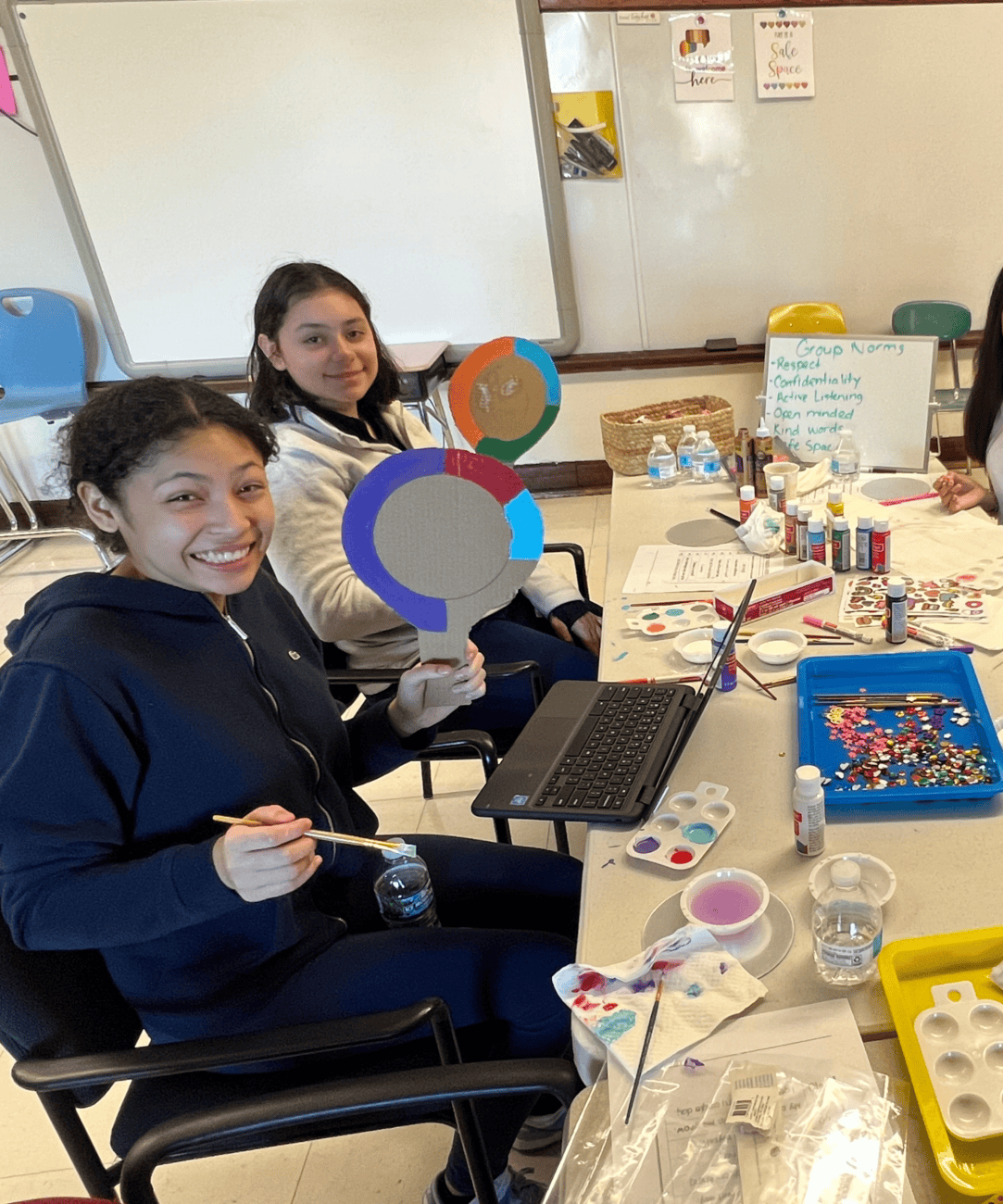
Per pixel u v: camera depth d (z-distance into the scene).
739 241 3.61
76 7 3.31
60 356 3.79
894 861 0.94
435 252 3.68
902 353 2.02
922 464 2.04
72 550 4.06
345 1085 0.86
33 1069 0.91
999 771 1.02
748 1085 0.73
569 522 3.77
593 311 3.78
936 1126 0.67
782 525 1.76
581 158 3.50
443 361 3.88
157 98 3.45
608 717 1.24
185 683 1.04
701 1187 0.67
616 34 3.31
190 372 3.90
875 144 3.43
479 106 3.42
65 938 0.93
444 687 1.30
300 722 1.24
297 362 1.75
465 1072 0.86
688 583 1.63
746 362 3.76
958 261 3.60
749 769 1.12
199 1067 0.90
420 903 1.26
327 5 3.29
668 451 2.16
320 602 1.67
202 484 0.98
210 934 1.05
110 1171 1.04
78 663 0.96
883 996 0.80
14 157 3.61
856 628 1.40
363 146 3.51
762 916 0.89
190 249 3.69
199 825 1.05
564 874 1.33
